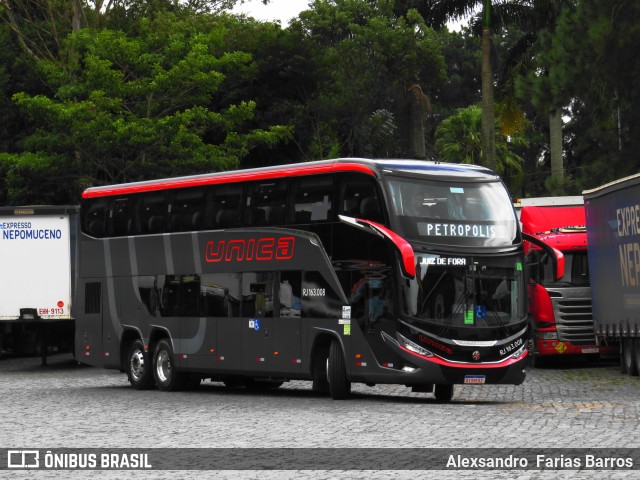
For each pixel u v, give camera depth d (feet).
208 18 211.41
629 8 148.66
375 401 88.07
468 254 85.46
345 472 48.52
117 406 87.51
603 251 115.96
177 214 104.78
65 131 165.68
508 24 198.90
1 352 142.00
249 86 205.36
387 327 84.17
